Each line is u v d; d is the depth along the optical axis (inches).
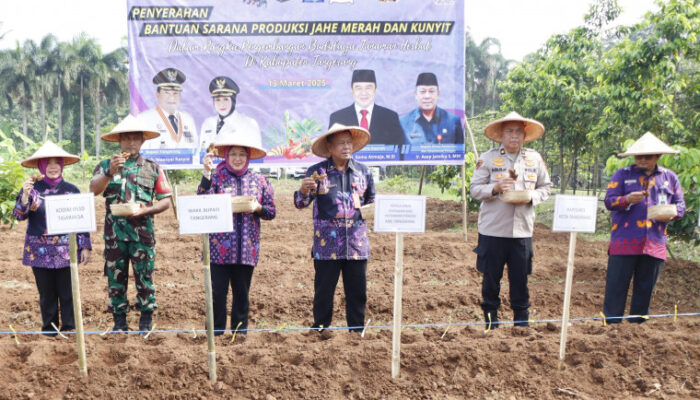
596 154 603.8
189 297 259.1
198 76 338.0
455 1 340.2
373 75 341.7
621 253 193.3
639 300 195.2
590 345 161.3
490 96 1827.0
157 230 426.9
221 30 336.8
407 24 340.2
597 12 594.9
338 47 340.2
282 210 610.9
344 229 177.9
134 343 172.7
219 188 182.5
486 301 196.7
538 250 362.0
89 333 185.8
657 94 434.6
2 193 306.8
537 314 246.7
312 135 343.6
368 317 243.9
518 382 148.3
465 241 374.9
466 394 144.6
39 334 192.1
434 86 343.6
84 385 142.4
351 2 337.7
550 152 769.6
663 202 190.1
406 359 155.3
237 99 340.2
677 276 293.3
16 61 1958.7
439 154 347.9
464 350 157.3
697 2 421.7
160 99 337.7
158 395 141.2
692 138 437.7
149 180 184.7
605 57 488.7
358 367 152.1
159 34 335.3
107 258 183.9
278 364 150.9
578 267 315.9
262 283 290.7
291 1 336.5
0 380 144.5
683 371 150.6
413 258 343.9
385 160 345.7
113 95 2053.4
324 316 183.8
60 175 195.0
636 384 147.0
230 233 180.7
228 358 156.3
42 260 188.2
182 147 340.2
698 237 289.9
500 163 191.9
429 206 624.4
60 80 1977.1
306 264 329.4
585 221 149.7
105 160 183.0
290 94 341.4
